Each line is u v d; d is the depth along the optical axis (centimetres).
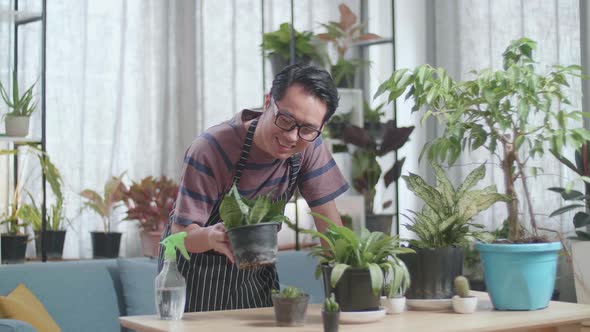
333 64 510
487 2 505
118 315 377
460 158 502
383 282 193
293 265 422
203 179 205
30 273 357
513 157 239
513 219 231
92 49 532
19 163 480
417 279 203
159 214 459
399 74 247
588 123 441
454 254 204
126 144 545
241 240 173
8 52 458
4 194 462
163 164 559
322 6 552
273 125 190
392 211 526
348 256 185
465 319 186
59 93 520
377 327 173
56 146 518
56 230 464
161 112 559
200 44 572
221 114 577
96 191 527
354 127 512
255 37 584
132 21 550
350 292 180
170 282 185
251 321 183
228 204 175
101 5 536
